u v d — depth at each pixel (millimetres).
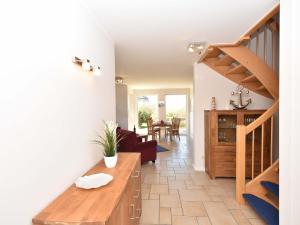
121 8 1945
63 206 1237
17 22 1025
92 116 2053
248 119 3857
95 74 1980
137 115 9828
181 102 9969
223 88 4223
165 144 7379
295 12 1503
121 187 1501
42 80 1229
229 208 2697
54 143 1356
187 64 4449
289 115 1594
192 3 1891
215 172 3805
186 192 3223
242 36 2545
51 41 1328
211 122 3812
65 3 1517
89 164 1959
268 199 2674
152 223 2361
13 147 996
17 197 1021
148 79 6660
